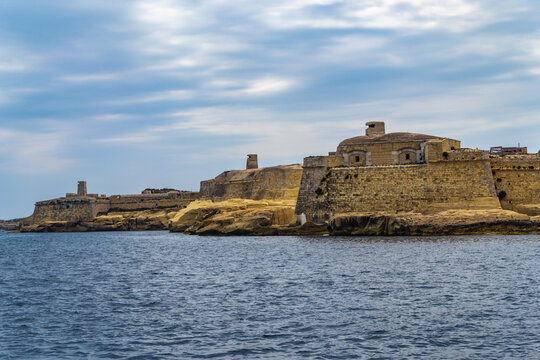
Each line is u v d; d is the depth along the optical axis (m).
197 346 37.75
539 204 104.06
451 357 34.84
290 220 130.25
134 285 62.09
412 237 97.00
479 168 103.56
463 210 100.81
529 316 42.47
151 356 36.16
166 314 46.47
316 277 62.00
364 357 35.12
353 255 77.94
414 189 106.19
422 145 114.81
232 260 81.38
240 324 42.56
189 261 83.56
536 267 62.19
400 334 39.25
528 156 109.19
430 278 58.34
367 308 46.50
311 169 116.00
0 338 40.72
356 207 109.75
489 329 39.75
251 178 168.50
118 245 127.06
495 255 71.62
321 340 38.38
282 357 35.41
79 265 85.81
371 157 117.94
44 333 41.84
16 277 72.25
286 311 46.22
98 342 39.28
